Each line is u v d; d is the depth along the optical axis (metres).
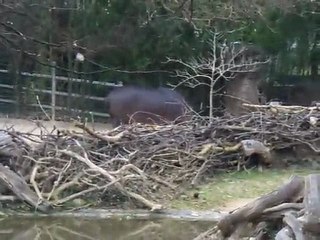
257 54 21.14
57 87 22.48
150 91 19.45
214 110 20.80
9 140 10.99
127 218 10.17
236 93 20.75
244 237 7.45
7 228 9.69
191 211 10.48
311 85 21.92
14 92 22.78
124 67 20.78
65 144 11.60
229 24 20.34
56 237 9.36
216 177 12.44
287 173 12.94
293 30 21.22
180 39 20.47
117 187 10.54
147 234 9.48
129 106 19.33
